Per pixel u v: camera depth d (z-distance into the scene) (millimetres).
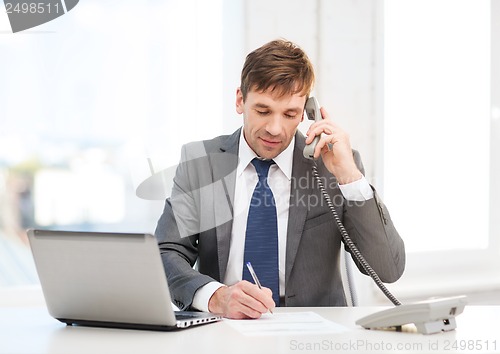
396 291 3172
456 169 3572
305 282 2045
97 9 2879
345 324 1646
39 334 1557
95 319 1616
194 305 1831
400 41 3428
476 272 3580
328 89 3049
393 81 3426
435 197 3533
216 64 2979
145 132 2939
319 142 2012
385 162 3424
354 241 2084
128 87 2932
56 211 2939
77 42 2865
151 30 2941
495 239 3633
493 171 3627
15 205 2902
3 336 1536
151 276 1498
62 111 2883
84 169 2938
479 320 1702
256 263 2021
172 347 1392
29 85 2828
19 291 2777
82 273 1566
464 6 3551
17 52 2797
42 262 1611
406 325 1600
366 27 3121
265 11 2930
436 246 3541
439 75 3520
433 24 3494
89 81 2898
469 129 3590
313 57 3021
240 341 1443
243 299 1705
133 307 1546
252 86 1965
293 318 1712
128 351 1363
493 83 3605
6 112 2812
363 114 3123
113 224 2969
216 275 2070
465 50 3566
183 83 2973
